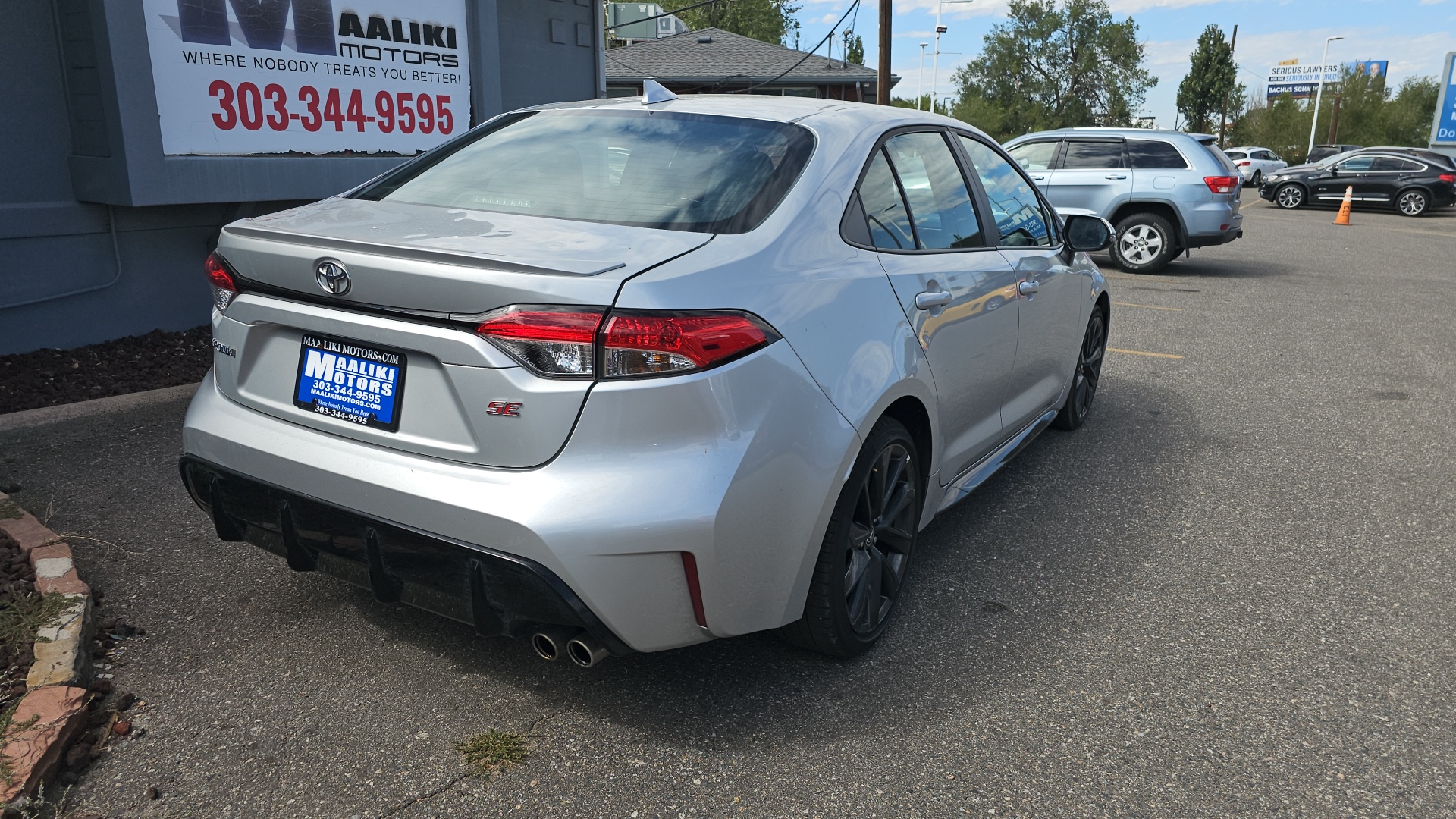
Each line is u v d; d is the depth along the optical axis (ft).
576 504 6.78
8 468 13.24
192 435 8.48
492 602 7.09
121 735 7.74
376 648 9.18
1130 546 12.30
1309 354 24.66
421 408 7.30
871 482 9.01
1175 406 19.33
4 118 17.21
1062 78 287.48
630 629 7.14
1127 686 9.00
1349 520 13.34
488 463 7.04
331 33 20.93
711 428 7.04
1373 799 7.50
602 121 9.90
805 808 7.20
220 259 8.35
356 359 7.59
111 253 18.95
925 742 8.04
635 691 8.64
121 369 17.49
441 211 8.47
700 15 207.62
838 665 9.19
